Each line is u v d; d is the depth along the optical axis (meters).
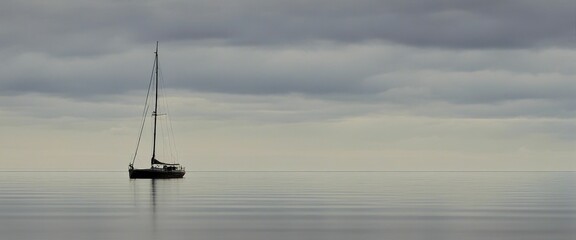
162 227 80.19
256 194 147.25
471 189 180.50
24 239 70.44
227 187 186.00
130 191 154.62
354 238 72.44
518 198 135.12
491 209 105.62
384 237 73.19
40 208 103.69
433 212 99.88
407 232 76.94
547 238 73.12
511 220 89.06
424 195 146.38
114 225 81.69
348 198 133.25
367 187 195.50
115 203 114.88
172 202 118.38
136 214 95.00
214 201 121.62
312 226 81.88
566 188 188.62
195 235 73.94
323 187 193.25
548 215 95.75
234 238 72.19
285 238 72.25
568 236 74.50
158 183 194.50
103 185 190.38
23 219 87.44
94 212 97.56
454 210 103.44
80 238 71.25
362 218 90.75
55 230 76.94
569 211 102.12
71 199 124.62
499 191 167.88
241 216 92.88
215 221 86.50
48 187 178.38
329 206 110.88
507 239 72.38
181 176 197.38
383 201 124.00
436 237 73.44
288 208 106.31
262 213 97.44
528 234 75.88
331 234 75.19
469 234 75.62
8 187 179.00
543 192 162.12
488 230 78.88
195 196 136.88
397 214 96.44
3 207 105.38
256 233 75.69
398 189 179.75
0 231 76.00
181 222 85.19
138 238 71.56
